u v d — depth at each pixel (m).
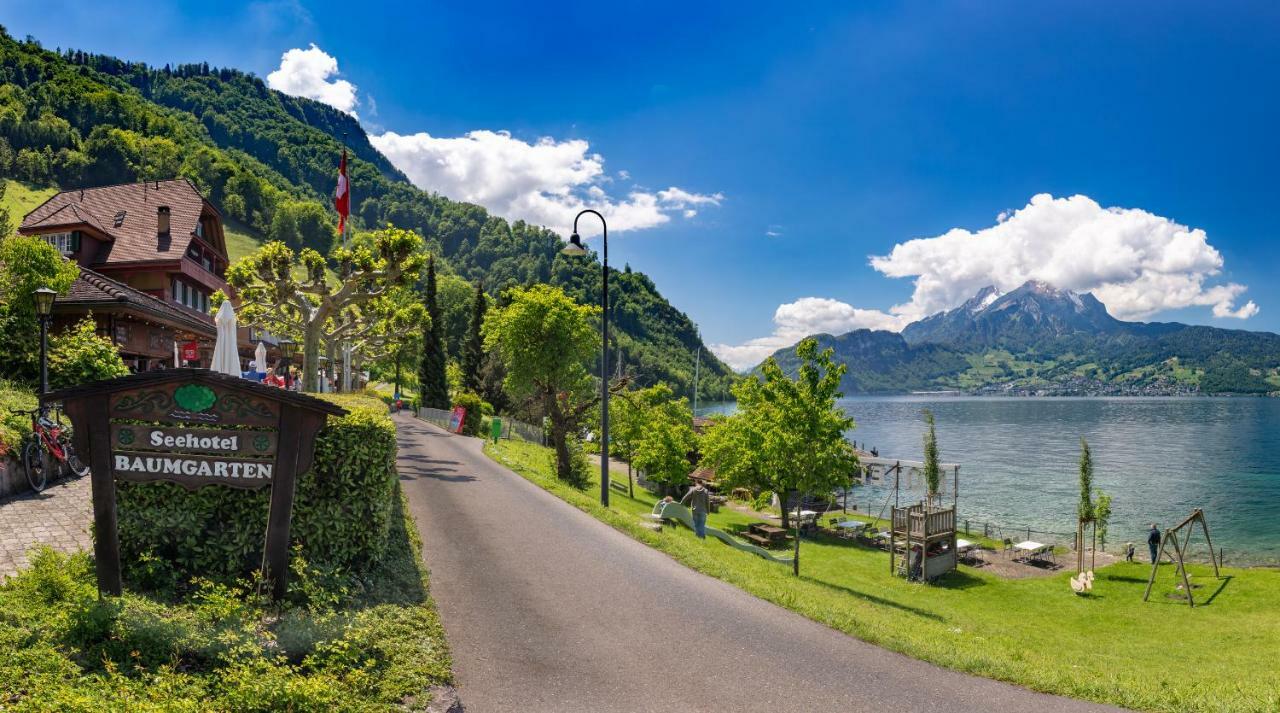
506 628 9.22
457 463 25.41
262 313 33.59
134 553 8.22
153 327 31.41
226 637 6.76
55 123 160.25
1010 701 8.27
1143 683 9.73
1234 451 110.75
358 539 9.41
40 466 12.62
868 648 9.74
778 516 44.62
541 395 37.25
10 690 5.52
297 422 7.98
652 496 47.22
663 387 51.50
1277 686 10.23
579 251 21.84
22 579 7.38
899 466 47.59
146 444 7.78
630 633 9.52
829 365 22.78
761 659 9.00
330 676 6.73
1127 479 80.38
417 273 27.73
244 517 8.43
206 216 40.41
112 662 6.28
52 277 19.67
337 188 31.06
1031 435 149.50
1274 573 30.23
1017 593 27.47
